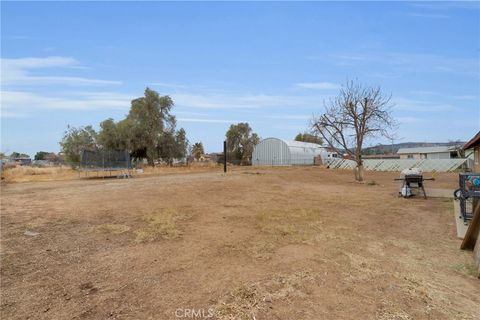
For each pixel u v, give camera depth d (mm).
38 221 7059
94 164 20312
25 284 3945
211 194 11562
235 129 67000
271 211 8758
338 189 14719
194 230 6656
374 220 8086
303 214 8430
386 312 3471
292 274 4406
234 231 6617
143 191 11594
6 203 9164
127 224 6980
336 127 20641
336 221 7805
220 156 57719
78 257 4938
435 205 10320
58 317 3213
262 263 4816
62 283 4000
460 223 7559
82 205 8859
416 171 12516
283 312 3404
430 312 3506
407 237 6543
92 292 3775
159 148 41938
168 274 4340
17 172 24125
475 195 7508
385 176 25156
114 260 4828
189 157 52656
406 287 4117
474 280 4418
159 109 41219
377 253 5465
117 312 3334
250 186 14195
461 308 3619
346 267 4750
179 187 12773
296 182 17594
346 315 3383
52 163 44844
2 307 3385
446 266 4914
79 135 38094
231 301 3607
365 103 19766
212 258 4992
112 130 36938
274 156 49219
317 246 5730
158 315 3287
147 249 5371
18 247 5328
